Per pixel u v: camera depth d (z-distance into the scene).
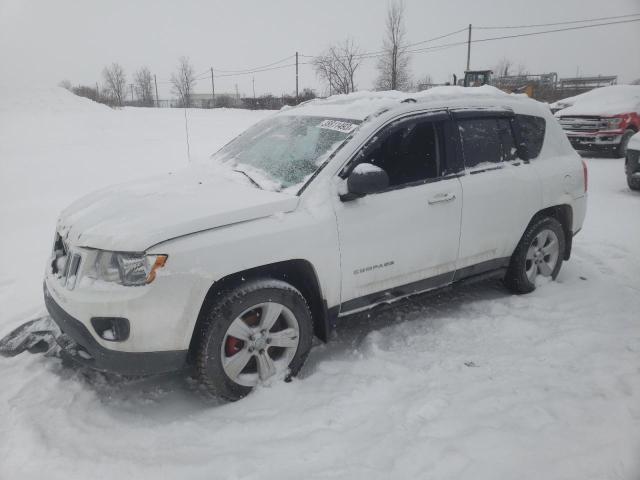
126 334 2.77
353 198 3.38
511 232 4.34
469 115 4.11
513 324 4.08
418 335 3.98
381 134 3.60
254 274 3.16
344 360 3.63
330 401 3.09
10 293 4.64
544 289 4.80
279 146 3.96
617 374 3.32
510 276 4.62
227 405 3.08
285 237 3.12
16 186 9.38
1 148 14.40
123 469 2.51
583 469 2.46
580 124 13.83
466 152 4.05
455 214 3.89
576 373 3.37
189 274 2.82
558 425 2.80
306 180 3.41
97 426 2.89
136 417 3.00
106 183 9.77
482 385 3.24
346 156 3.47
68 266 3.05
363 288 3.54
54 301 3.08
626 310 4.37
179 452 2.67
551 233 4.77
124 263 2.77
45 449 2.61
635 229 6.91
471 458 2.55
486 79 21.70
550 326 4.08
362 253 3.46
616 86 15.15
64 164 11.77
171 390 3.31
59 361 3.49
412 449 2.62
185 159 12.73
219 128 20.98
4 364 3.44
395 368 3.45
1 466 2.51
